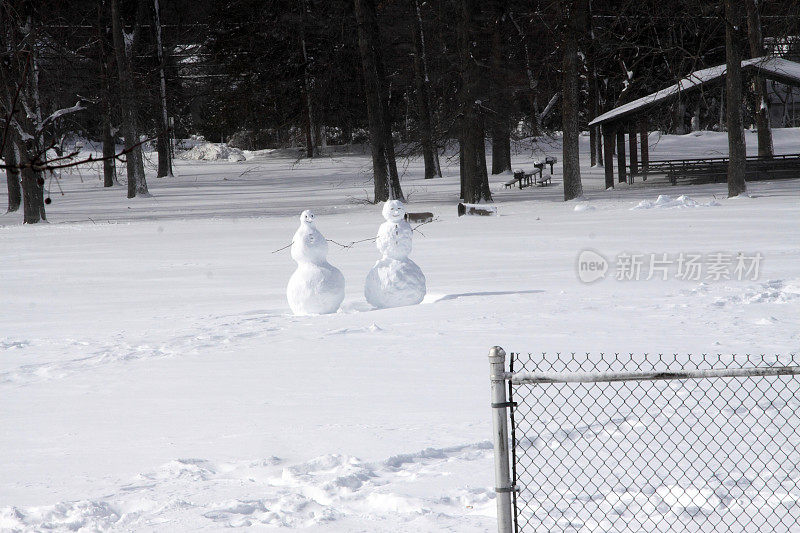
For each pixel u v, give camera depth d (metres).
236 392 24.14
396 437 18.78
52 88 118.62
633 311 34.72
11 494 16.02
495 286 45.38
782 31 113.94
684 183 129.12
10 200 132.12
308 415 21.11
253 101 190.12
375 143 120.12
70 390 25.50
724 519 13.55
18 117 105.00
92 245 79.12
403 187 149.50
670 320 32.16
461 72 115.31
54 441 19.83
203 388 24.89
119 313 42.72
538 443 17.78
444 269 54.19
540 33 135.25
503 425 12.95
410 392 23.09
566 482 15.44
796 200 90.56
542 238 68.94
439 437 18.70
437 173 167.38
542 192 129.62
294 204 127.00
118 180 174.88
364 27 117.94
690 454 16.69
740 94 98.00
